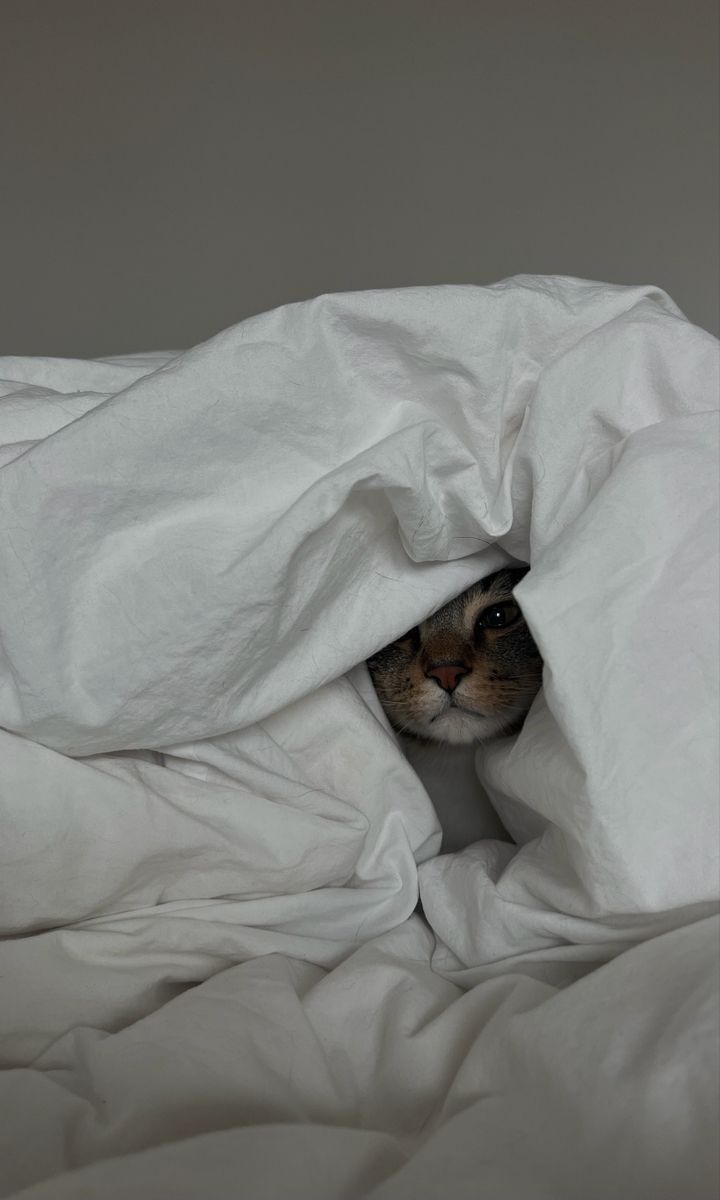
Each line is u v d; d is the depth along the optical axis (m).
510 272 2.76
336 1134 0.53
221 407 0.76
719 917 0.63
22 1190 0.47
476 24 2.68
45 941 0.73
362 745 0.89
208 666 0.75
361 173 2.73
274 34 2.69
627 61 2.66
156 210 2.73
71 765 0.73
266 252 2.75
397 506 0.78
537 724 0.80
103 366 1.08
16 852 0.72
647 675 0.67
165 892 0.79
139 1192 0.47
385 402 0.79
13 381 0.99
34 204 2.72
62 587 0.73
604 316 0.80
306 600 0.79
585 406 0.78
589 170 2.71
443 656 1.20
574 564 0.69
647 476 0.71
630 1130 0.51
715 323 2.75
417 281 2.77
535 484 0.80
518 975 0.70
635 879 0.64
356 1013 0.70
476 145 2.71
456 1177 0.49
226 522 0.76
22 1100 0.58
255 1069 0.62
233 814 0.77
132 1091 0.59
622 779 0.65
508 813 0.94
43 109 2.70
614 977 0.61
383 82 2.70
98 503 0.75
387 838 0.87
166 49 2.69
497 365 0.80
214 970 0.76
